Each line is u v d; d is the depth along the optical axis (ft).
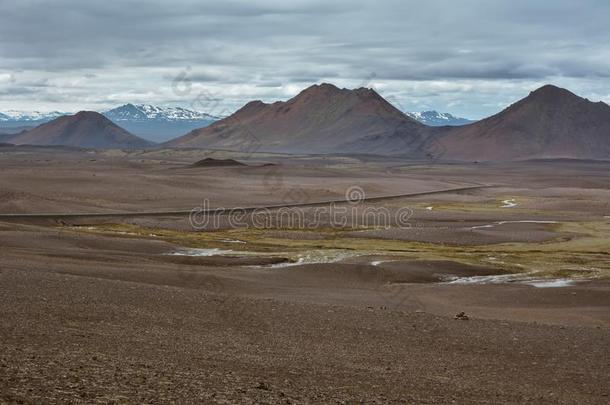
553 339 114.83
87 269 181.47
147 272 186.70
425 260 234.38
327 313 127.85
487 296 180.04
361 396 67.62
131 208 420.36
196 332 104.78
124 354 81.30
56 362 68.33
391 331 114.83
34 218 350.43
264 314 122.83
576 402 76.07
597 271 229.04
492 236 325.21
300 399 62.03
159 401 54.90
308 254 254.47
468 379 85.05
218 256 240.94
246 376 73.05
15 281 134.10
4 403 48.49
